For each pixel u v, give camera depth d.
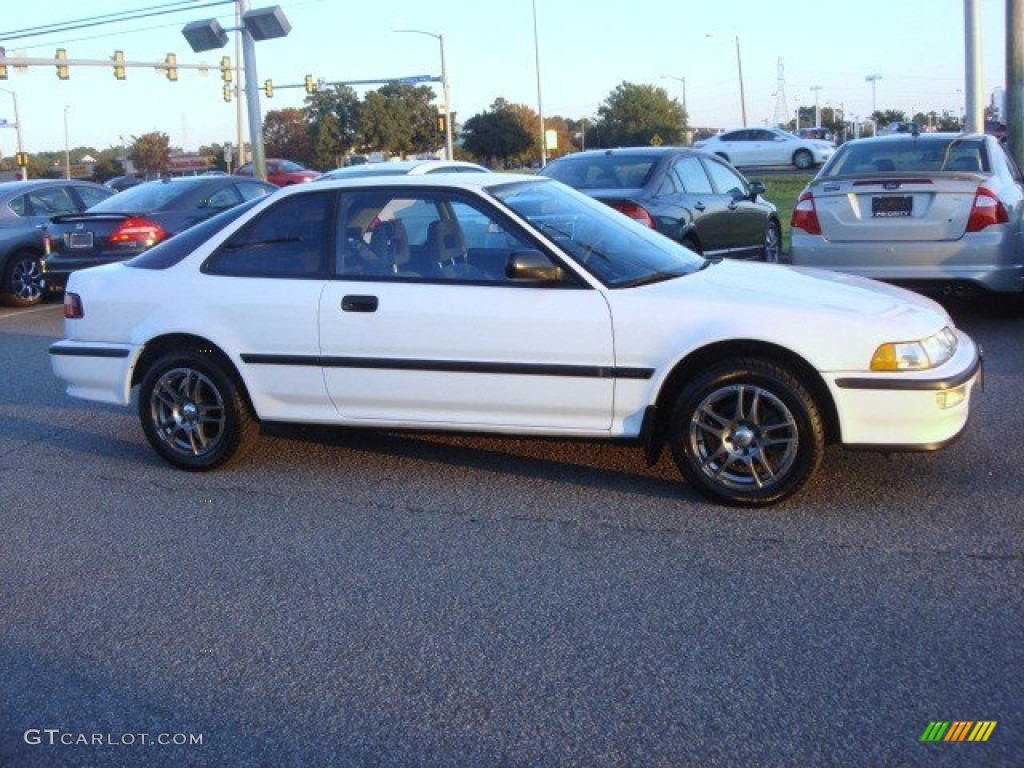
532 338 5.50
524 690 3.76
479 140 58.47
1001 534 4.93
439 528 5.33
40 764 3.46
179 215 13.33
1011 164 10.15
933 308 5.60
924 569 4.59
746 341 5.21
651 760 3.32
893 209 8.95
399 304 5.70
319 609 4.48
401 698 3.76
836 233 9.15
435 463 6.34
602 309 5.41
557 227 5.74
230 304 6.04
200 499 5.93
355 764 3.38
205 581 4.83
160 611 4.55
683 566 4.74
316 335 5.86
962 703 3.55
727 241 11.57
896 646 3.95
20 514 5.85
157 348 6.32
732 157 40.16
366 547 5.13
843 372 5.08
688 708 3.60
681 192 10.78
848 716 3.50
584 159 11.20
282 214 6.11
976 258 8.80
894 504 5.36
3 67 36.19
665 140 65.94
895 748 3.32
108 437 7.32
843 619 4.18
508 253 5.65
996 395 7.28
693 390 5.29
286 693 3.83
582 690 3.74
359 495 5.86
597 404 5.48
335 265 5.93
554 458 6.33
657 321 5.33
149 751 3.51
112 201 13.81
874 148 9.95
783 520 5.21
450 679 3.86
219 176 14.22
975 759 3.25
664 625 4.20
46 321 12.91
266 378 6.02
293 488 6.02
